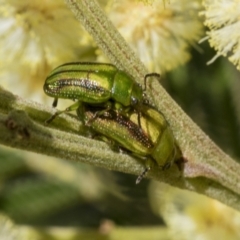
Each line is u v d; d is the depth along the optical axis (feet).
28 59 0.43
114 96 0.36
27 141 0.34
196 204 0.45
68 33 0.42
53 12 0.42
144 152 0.36
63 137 0.35
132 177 0.47
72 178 0.49
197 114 0.46
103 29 0.36
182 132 0.37
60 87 0.36
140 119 0.36
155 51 0.42
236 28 0.39
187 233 0.45
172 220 0.45
